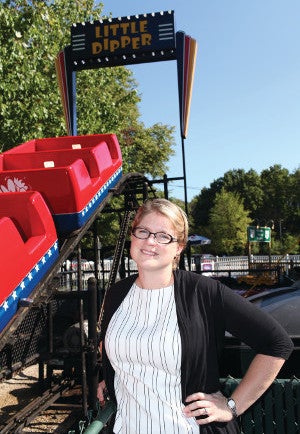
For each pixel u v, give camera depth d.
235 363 3.97
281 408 2.64
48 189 5.55
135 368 1.86
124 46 10.24
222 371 3.99
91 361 5.12
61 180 5.53
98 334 5.24
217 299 1.87
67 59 10.59
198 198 94.12
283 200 91.12
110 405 2.03
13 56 8.80
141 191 8.66
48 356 5.59
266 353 1.76
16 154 6.91
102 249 9.27
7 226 4.19
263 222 90.62
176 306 1.87
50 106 11.62
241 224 55.03
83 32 10.44
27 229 4.82
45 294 4.64
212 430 1.79
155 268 1.92
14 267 4.21
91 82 14.27
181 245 2.05
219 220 55.62
